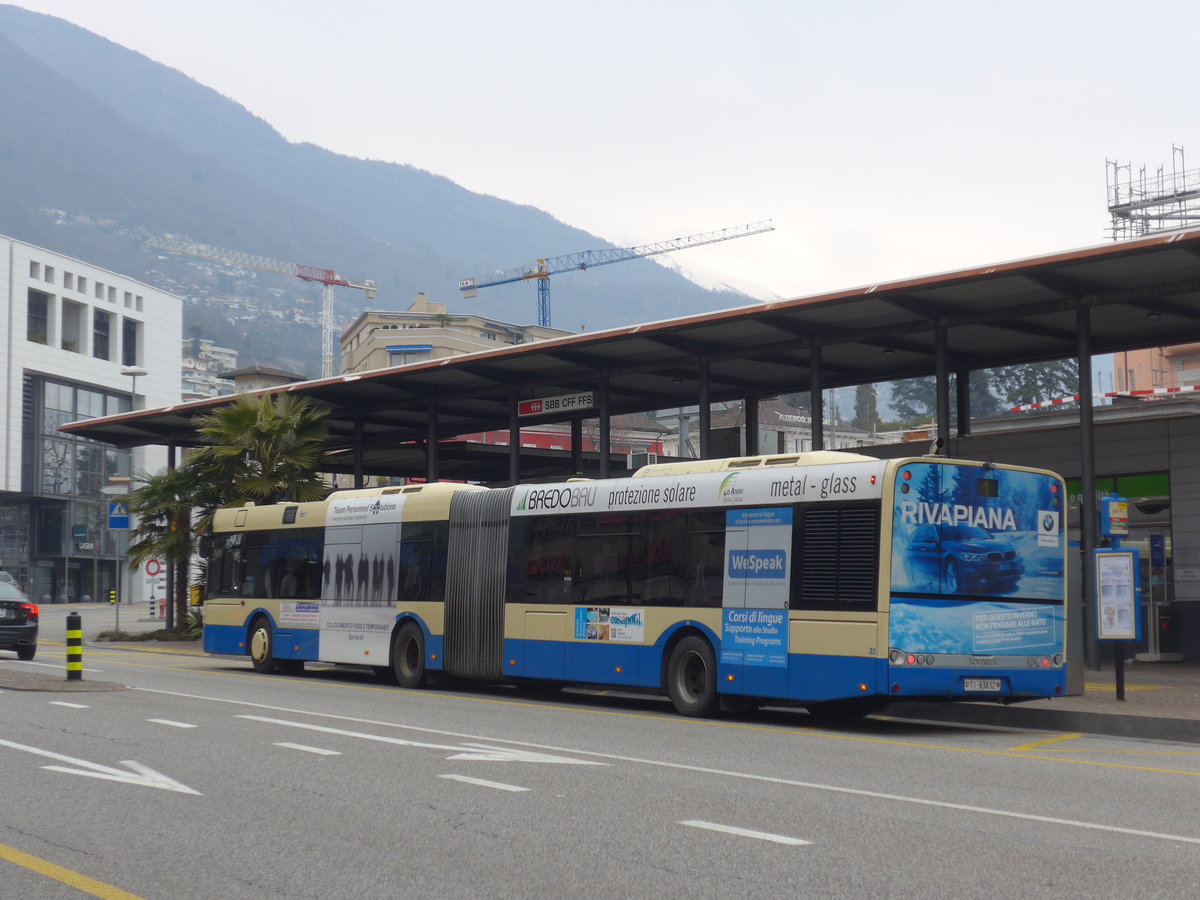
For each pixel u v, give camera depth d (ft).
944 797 31.04
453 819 27.66
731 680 52.11
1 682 61.62
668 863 23.34
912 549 47.62
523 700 61.93
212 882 22.04
